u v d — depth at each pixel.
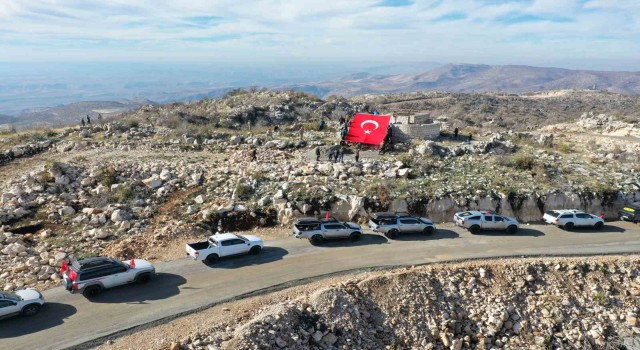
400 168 36.62
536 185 34.56
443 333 20.73
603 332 21.67
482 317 21.77
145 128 53.00
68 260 23.36
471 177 35.69
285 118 68.12
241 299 20.91
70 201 30.78
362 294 21.55
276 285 22.27
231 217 29.45
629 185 35.78
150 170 35.94
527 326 21.67
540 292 23.34
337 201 31.06
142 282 22.02
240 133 51.69
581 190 34.12
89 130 51.69
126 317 19.08
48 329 18.06
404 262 25.14
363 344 19.41
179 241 26.69
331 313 20.03
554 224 31.20
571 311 22.58
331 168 35.91
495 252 26.84
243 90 91.06
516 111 119.19
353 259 25.42
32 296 19.09
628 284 24.25
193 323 18.80
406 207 31.47
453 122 68.31
